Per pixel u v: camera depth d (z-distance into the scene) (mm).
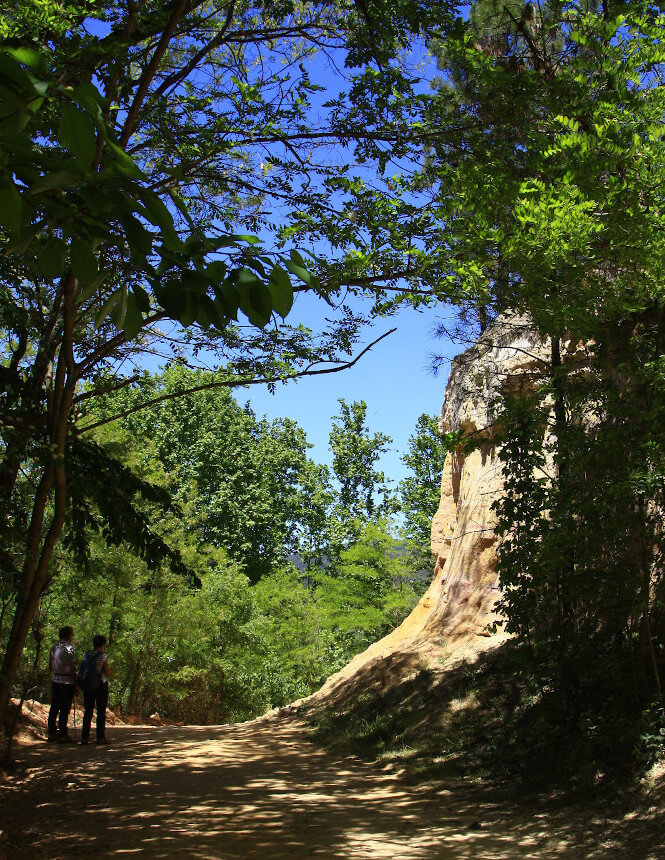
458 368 16109
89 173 1729
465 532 15164
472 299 7973
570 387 9266
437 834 6914
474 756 9750
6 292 8320
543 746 8906
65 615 17688
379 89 8281
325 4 8945
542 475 13086
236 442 38562
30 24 5934
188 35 9047
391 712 12531
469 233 8086
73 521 9602
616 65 8773
